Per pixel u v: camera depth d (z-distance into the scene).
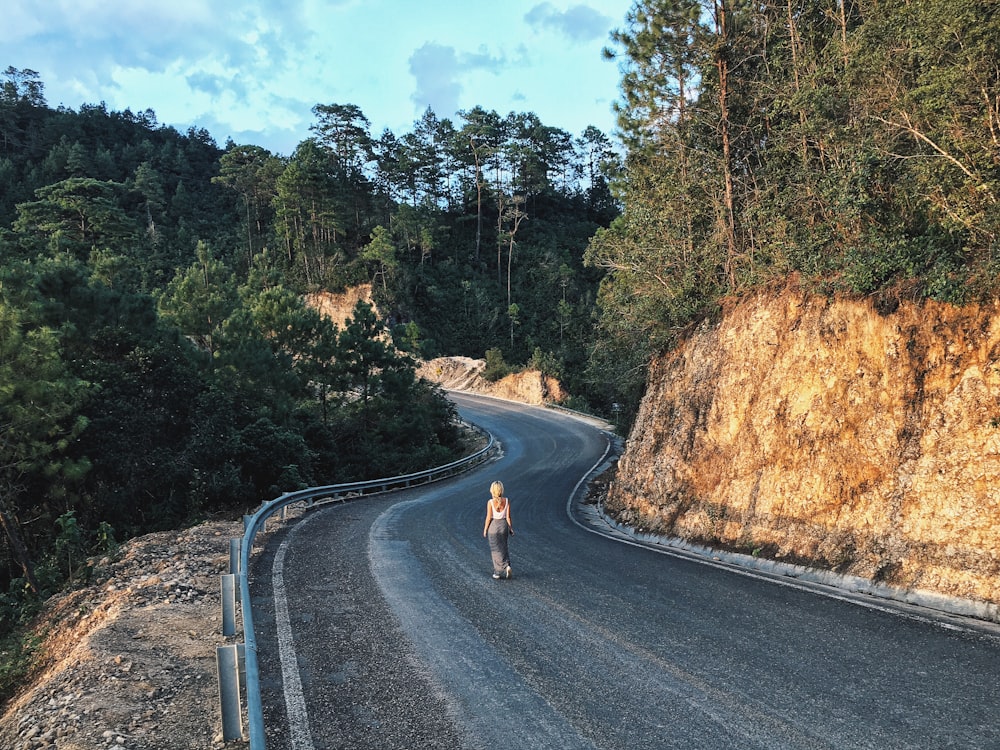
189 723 5.15
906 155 10.41
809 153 15.26
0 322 17.03
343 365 37.38
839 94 11.87
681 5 18.73
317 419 34.78
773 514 11.07
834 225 12.22
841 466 10.12
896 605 7.58
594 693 5.33
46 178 100.38
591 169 122.56
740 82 19.08
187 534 13.37
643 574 9.94
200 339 34.53
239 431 25.38
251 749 3.65
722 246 17.98
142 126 145.88
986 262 8.64
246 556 8.66
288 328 36.44
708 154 20.11
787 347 12.40
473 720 4.92
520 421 54.47
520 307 89.62
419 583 9.40
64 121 119.06
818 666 5.71
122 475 21.34
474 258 97.19
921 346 9.51
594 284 95.38
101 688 5.80
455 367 76.69
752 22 18.81
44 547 19.14
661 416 17.42
